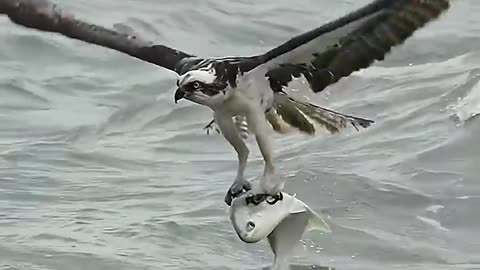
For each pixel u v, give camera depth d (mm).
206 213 14352
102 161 17406
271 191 10031
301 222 10492
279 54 9227
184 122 19781
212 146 18297
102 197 15398
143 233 13594
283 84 9383
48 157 17547
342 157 16484
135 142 18688
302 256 12781
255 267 12594
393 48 9086
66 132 19656
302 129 9727
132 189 15742
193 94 9172
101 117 20594
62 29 9734
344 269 12523
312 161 16281
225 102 9312
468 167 15797
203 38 26906
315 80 9320
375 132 17672
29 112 21078
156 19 27453
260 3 29172
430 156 16328
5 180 16094
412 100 19094
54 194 15477
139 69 23719
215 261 12750
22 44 25172
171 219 14109
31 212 14633
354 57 9188
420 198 14609
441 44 22766
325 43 9156
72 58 24625
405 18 8992
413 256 12875
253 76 9273
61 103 21844
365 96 19531
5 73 23766
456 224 13891
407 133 17547
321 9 28891
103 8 28281
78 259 12688
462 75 20250
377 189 14812
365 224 13773
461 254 12961
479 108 18031
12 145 18531
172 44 26297
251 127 9531
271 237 10602
